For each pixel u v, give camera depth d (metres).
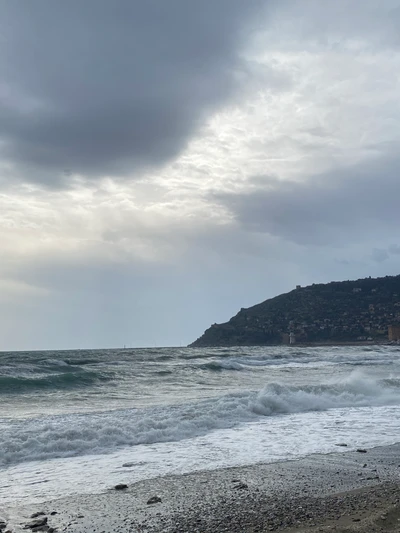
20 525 6.16
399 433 12.45
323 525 5.95
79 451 10.17
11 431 10.74
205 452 10.26
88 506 6.91
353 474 8.61
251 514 6.50
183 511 6.67
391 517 6.06
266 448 10.66
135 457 9.80
